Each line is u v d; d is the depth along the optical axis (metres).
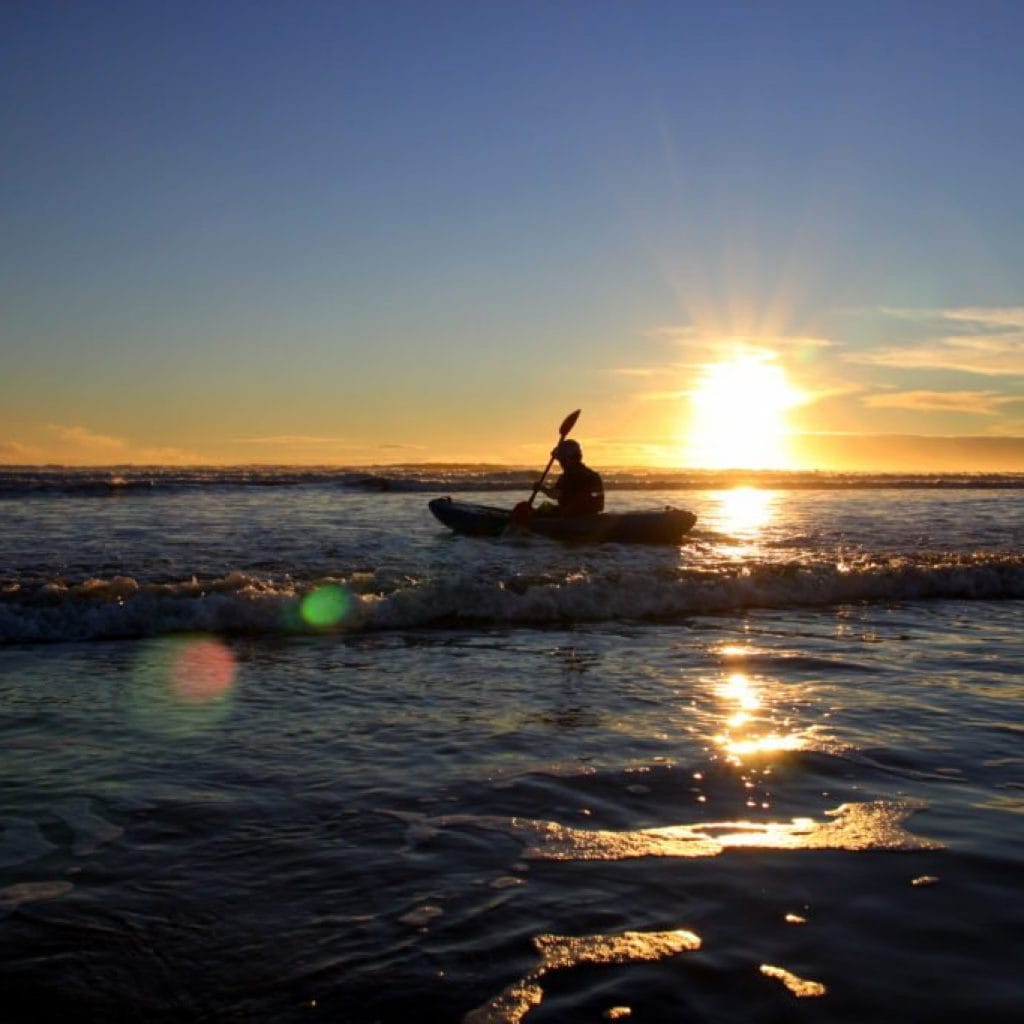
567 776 4.63
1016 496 31.12
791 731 5.42
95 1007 2.63
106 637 7.95
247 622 8.37
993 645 8.05
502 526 15.95
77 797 4.29
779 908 3.25
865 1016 2.61
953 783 4.57
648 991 2.73
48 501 22.86
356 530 16.52
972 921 3.16
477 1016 2.61
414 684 6.52
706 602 9.95
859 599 10.60
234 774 4.63
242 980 2.78
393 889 3.39
